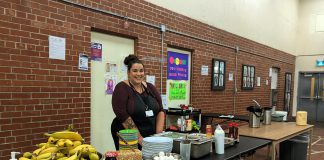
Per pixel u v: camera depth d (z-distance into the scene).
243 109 6.75
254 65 7.26
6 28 2.54
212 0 5.50
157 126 2.47
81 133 3.20
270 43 8.16
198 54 5.13
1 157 2.53
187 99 5.01
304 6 10.02
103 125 3.55
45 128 2.85
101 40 3.49
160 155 1.66
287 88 9.59
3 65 2.53
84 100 3.22
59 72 2.96
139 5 3.86
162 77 4.31
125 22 3.65
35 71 2.76
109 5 3.44
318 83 9.76
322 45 9.66
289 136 3.44
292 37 9.82
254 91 7.33
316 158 5.09
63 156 1.46
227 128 2.89
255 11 7.23
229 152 2.19
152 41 4.11
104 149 3.57
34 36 2.74
